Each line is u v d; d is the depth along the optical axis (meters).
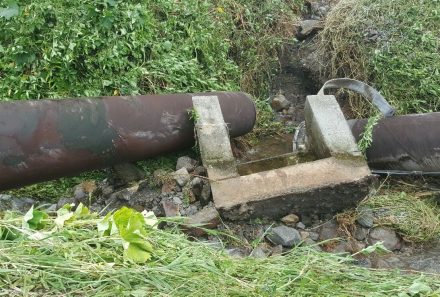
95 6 4.60
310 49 5.92
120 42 4.58
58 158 3.45
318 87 5.69
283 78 5.84
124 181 4.04
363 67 5.39
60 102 3.54
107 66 4.54
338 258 2.84
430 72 5.17
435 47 5.36
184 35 5.15
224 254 2.76
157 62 4.73
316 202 3.60
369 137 4.08
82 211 2.89
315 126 4.01
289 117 5.46
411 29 5.46
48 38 4.48
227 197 3.50
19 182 3.38
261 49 5.75
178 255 2.60
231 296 2.33
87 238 2.58
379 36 5.52
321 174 3.58
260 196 3.49
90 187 4.00
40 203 3.92
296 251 2.98
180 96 4.24
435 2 5.74
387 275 2.78
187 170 3.98
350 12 5.77
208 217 3.44
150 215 3.03
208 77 5.08
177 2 5.29
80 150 3.54
